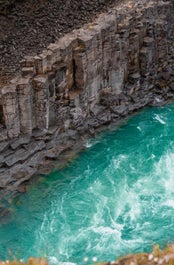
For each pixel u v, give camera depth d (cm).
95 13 6494
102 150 5228
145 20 6034
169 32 6381
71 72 5297
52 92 5066
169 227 4200
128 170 4916
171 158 5056
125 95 5878
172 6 6488
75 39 5250
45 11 6569
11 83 4906
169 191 4619
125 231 4175
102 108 5631
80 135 5394
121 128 5603
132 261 2448
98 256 3928
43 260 2561
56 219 4359
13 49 5909
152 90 6150
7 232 4241
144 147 5253
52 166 4991
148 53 5934
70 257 3941
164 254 2450
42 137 5047
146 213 4369
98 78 5569
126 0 6581
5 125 4866
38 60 4916
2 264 2520
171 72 6375
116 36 5581
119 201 4525
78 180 4822
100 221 4300
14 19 6438
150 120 5756
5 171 4712
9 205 4512
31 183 4778
